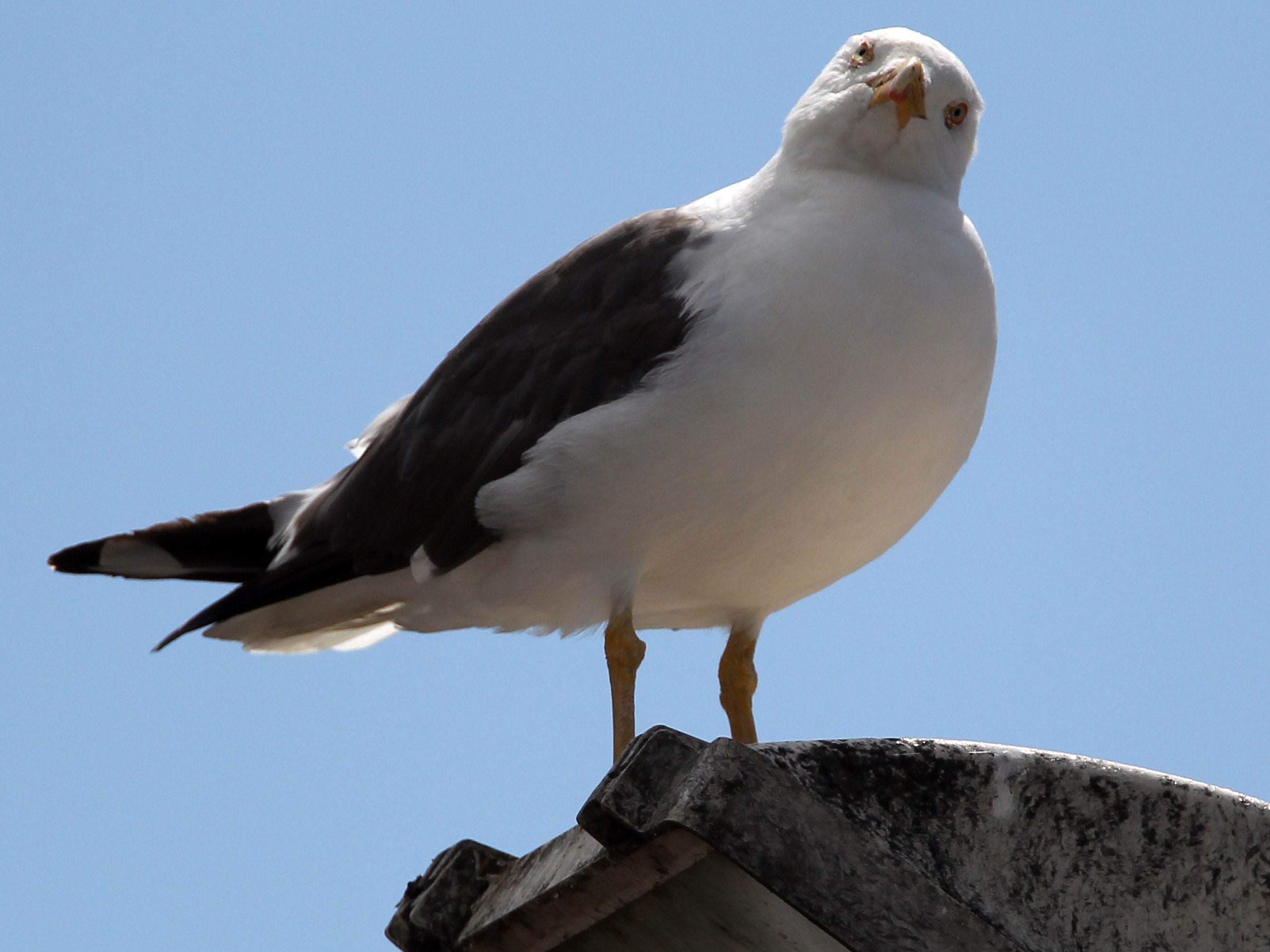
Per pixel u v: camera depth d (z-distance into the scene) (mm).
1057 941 6738
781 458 10250
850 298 10219
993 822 6828
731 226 10844
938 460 10703
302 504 12945
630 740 10383
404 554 11609
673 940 7352
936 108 11039
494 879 8234
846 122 10875
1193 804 6992
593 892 7297
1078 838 6902
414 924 8141
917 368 10289
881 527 10867
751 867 6395
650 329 10664
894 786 6754
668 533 10531
